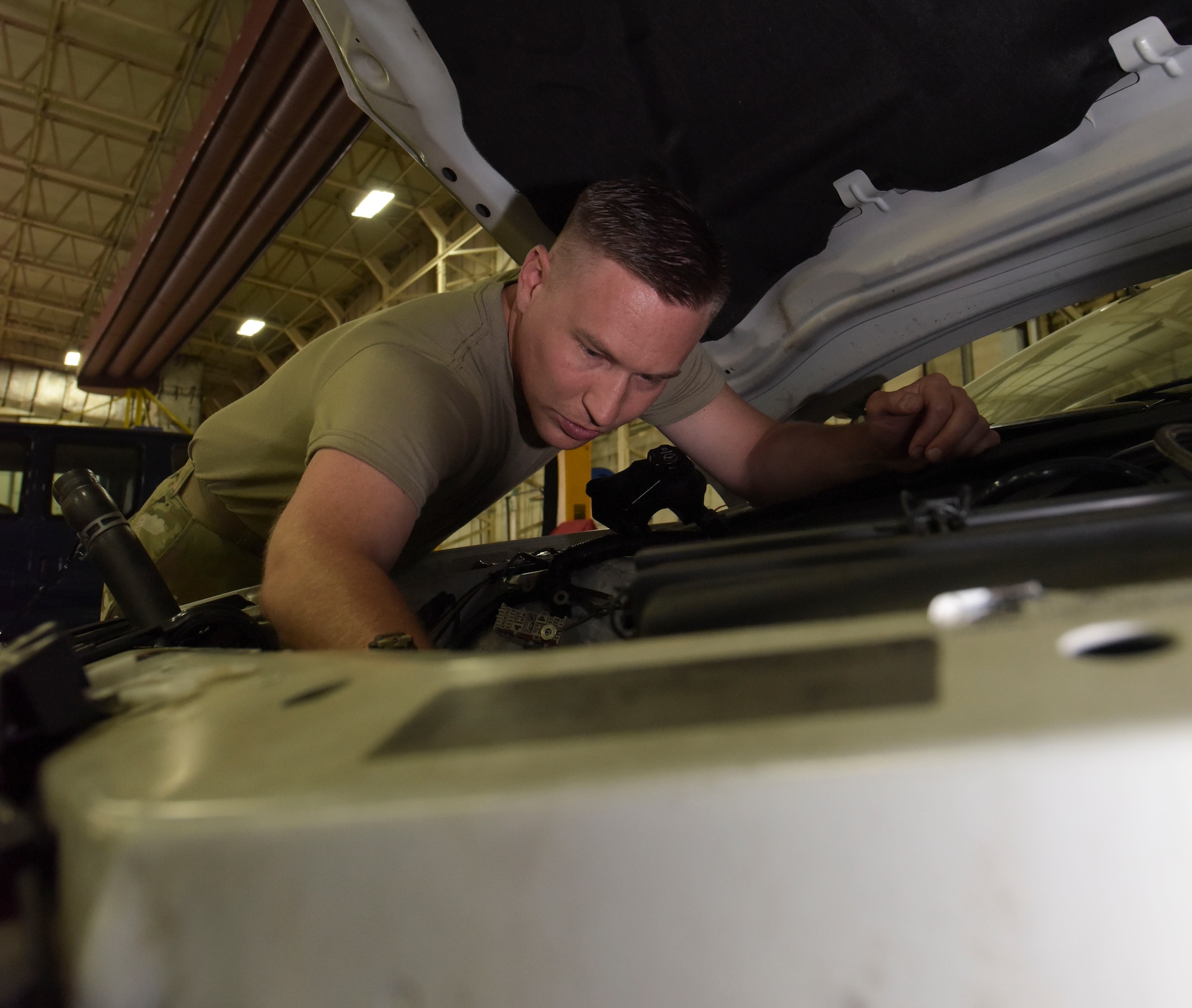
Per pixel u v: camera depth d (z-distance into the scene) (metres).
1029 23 0.82
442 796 0.19
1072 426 0.96
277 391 1.25
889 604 0.32
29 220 9.76
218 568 1.44
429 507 1.15
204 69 7.51
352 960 0.19
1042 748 0.17
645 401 1.02
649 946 0.18
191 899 0.20
